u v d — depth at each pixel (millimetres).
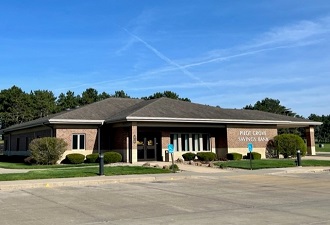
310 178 20172
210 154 32594
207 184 17406
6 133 45156
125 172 21625
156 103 33875
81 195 13773
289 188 15688
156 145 32781
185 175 20844
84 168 23812
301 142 36500
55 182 17078
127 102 38156
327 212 10031
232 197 13070
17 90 96688
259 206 11094
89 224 8719
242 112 38688
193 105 36688
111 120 30734
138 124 30016
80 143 31406
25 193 14461
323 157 36906
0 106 95312
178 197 13141
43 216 9734
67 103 96188
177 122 31328
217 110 36906
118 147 31469
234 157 33281
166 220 9086
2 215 9898
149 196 13422
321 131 110938
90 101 96000
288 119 39219
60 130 30672
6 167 26312
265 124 36656
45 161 28547
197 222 8797
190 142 33969
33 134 36000
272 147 37062
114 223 8797
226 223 8633
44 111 96875
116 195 13727
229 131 34562
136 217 9523
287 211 10203
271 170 23984
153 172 22125
